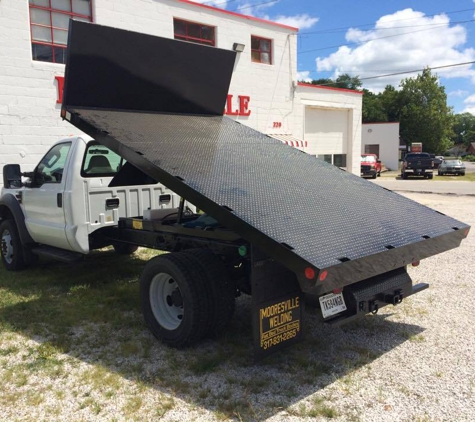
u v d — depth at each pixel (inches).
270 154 211.0
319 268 113.0
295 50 698.2
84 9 456.1
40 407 127.1
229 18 597.3
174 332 159.2
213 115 256.2
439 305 205.5
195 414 122.5
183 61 224.7
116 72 200.8
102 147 232.8
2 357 157.8
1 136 394.3
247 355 156.3
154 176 153.9
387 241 141.5
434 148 2859.3
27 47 404.2
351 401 128.0
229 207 135.3
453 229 168.6
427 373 143.4
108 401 129.6
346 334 175.0
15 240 265.6
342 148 890.1
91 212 226.7
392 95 3186.5
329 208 158.1
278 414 122.0
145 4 502.0
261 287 135.1
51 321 190.1
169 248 193.8
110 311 200.4
